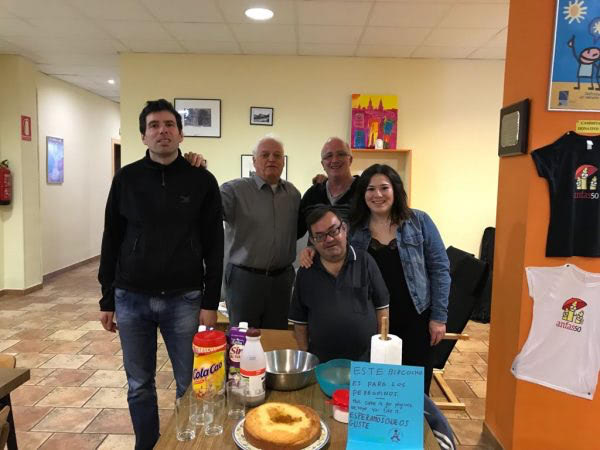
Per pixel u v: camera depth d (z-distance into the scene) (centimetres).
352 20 376
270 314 261
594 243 207
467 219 493
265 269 256
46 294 539
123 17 379
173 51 473
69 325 429
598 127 204
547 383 218
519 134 215
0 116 509
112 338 396
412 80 480
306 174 491
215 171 491
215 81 483
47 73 586
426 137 485
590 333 210
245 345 126
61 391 299
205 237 208
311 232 164
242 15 370
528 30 212
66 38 437
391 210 207
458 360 369
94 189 746
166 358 355
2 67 503
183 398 130
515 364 222
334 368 138
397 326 208
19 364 341
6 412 132
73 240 682
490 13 356
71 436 249
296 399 130
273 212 256
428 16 364
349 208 224
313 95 483
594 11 200
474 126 485
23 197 521
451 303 286
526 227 213
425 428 117
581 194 206
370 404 108
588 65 202
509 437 228
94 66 546
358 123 477
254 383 125
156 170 196
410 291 205
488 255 480
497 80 481
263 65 481
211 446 108
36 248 552
